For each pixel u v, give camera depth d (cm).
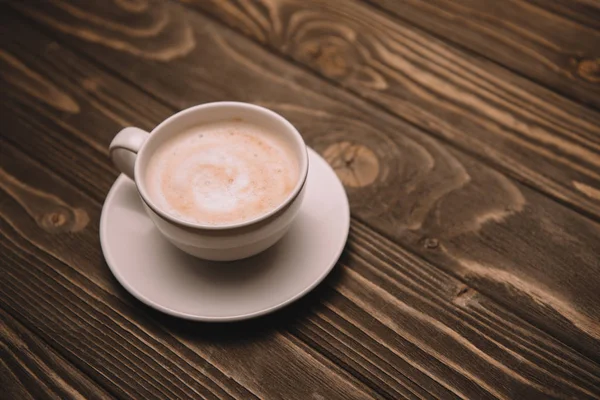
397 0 79
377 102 73
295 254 61
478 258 64
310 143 70
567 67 74
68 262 64
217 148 62
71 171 69
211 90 74
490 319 62
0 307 62
